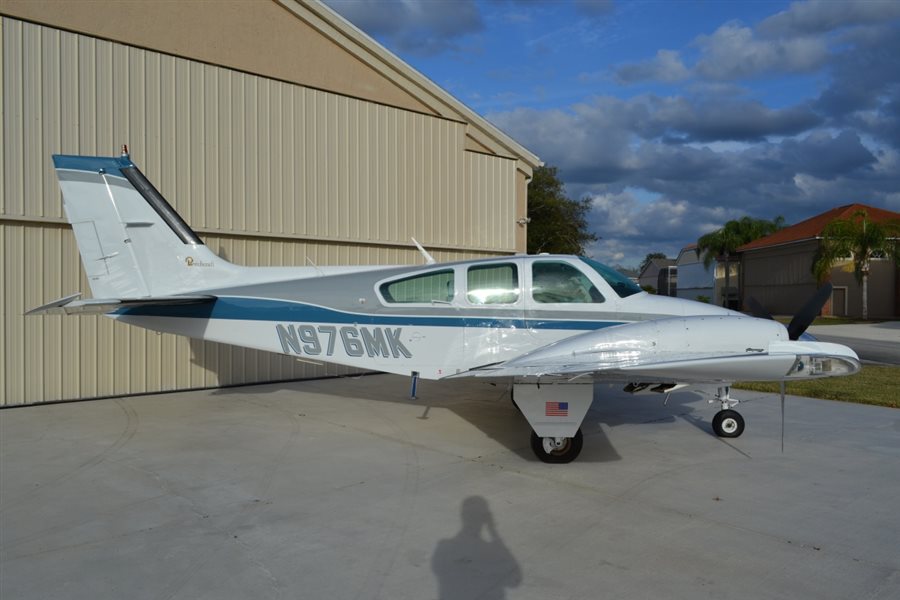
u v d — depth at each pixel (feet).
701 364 16.01
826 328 81.15
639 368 15.80
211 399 26.96
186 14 28.04
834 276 110.01
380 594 9.79
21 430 20.90
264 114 30.48
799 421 23.38
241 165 29.76
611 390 30.53
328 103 32.63
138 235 21.43
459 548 11.58
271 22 30.60
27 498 14.28
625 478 16.10
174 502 14.07
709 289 149.18
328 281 20.70
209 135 28.81
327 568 10.71
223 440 19.86
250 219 30.07
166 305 20.92
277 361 31.60
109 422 22.26
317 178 32.30
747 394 29.68
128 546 11.62
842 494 14.83
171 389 28.22
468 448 19.17
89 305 18.67
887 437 20.77
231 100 29.45
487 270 19.93
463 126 38.04
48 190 24.89
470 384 31.53
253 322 20.72
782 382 16.90
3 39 23.75
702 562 11.02
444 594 9.80
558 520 13.05
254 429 21.47
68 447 18.79
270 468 16.81
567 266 19.83
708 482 15.75
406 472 16.56
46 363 25.00
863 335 69.00
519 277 19.72
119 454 18.07
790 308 120.26
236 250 29.73
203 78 28.60
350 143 33.47
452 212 37.73
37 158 24.59
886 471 16.78
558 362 16.75
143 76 26.96
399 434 20.97
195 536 12.11
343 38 32.89
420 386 30.89
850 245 95.86
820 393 29.63
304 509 13.66
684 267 163.43
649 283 218.59
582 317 19.29
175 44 27.76
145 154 27.07
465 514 13.38
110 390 26.58
